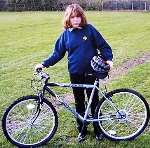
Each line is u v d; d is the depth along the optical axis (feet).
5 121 13.06
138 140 13.66
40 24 72.08
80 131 13.94
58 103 14.85
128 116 13.71
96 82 13.29
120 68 27.48
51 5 117.29
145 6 108.88
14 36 53.98
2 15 100.27
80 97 13.70
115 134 13.88
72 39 13.14
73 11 12.89
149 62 29.86
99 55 13.44
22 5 117.19
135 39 46.75
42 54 36.19
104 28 62.34
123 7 111.86
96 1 113.60
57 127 13.83
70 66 13.37
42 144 13.50
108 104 13.46
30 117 13.60
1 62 31.73
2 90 21.53
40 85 17.02
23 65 30.09
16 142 13.34
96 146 13.26
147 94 19.66
